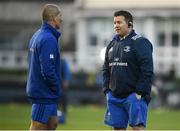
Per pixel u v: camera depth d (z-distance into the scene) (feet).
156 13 346.54
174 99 241.35
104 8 352.49
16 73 290.15
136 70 83.97
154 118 179.83
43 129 83.46
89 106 239.09
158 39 347.56
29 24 428.15
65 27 421.18
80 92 255.29
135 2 352.49
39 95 82.79
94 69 291.58
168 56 343.67
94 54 350.43
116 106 85.30
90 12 352.28
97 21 353.92
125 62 84.07
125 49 84.07
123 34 84.69
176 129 145.59
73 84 256.52
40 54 82.02
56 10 83.35
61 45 418.51
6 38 425.28
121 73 84.28
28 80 84.02
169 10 346.95
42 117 82.89
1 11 432.66
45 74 81.71
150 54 83.41
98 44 352.28
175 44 346.33
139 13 347.56
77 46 370.94
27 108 214.07
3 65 333.83
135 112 83.30
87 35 353.10
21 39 424.46
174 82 252.21
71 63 326.44
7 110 203.92
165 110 219.82
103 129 142.72
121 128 85.76
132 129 83.82
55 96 83.05
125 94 84.38
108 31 351.87
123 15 84.38
